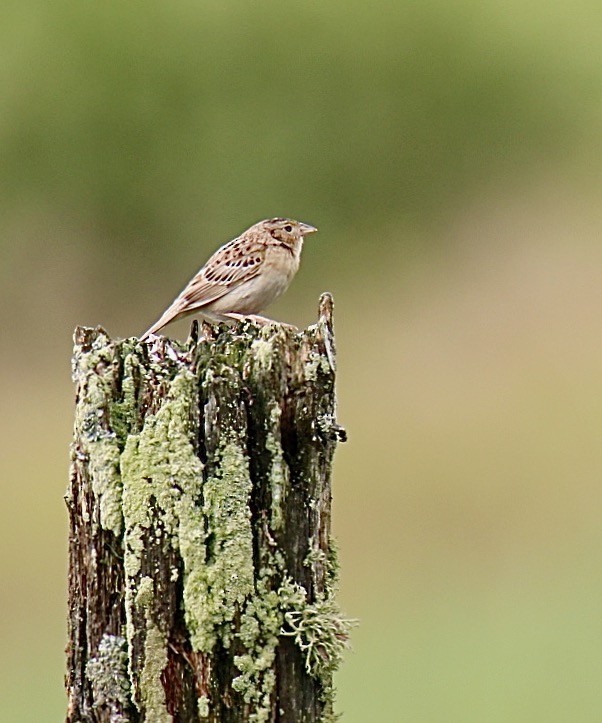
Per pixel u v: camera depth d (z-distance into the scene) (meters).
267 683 4.56
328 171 27.11
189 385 4.59
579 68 27.80
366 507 12.64
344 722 10.00
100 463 4.61
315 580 4.65
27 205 25.84
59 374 18.72
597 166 26.56
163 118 27.02
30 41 26.89
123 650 4.60
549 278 18.83
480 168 27.05
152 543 4.55
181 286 26.23
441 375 15.35
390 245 24.44
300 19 27.95
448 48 27.47
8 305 24.25
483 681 10.52
